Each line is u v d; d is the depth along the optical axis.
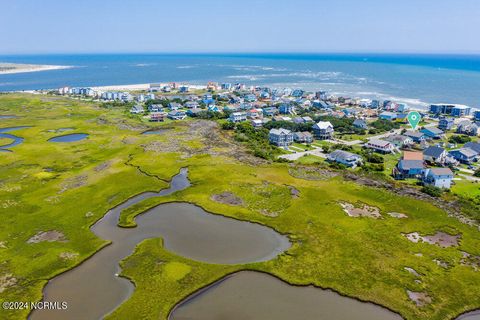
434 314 47.75
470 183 93.06
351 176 96.62
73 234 68.94
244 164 108.25
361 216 74.62
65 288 53.81
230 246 64.94
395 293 51.69
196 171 102.19
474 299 50.34
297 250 62.75
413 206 78.56
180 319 47.53
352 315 47.88
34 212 77.94
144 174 100.69
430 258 59.94
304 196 84.44
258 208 79.31
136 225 72.94
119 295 52.25
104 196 86.19
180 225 73.00
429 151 110.69
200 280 54.78
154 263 59.28
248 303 50.34
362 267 57.75
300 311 48.62
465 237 66.44
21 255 61.91
